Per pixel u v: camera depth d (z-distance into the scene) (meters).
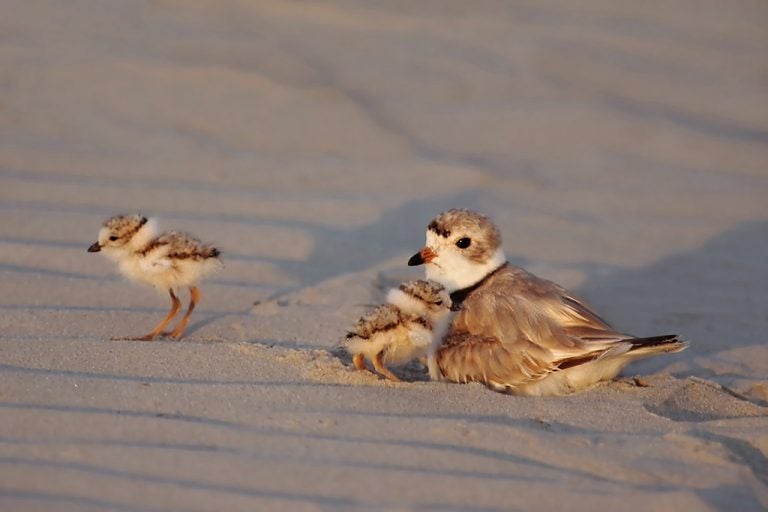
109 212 12.21
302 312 10.23
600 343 8.30
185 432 7.14
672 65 18.45
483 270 9.36
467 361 8.63
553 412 7.96
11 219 11.70
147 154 13.95
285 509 6.39
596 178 14.89
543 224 13.48
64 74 15.50
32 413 7.23
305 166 14.30
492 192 14.21
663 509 6.68
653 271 12.47
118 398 7.57
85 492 6.41
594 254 12.80
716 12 20.75
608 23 19.77
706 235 13.51
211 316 10.02
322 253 11.88
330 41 17.84
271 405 7.67
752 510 6.82
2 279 10.30
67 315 9.62
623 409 8.11
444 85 17.06
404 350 8.59
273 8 18.55
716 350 10.41
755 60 18.88
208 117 15.17
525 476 6.92
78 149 13.80
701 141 16.11
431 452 7.09
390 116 15.97
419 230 12.82
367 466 6.88
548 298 8.77
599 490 6.82
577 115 16.53
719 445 7.42
